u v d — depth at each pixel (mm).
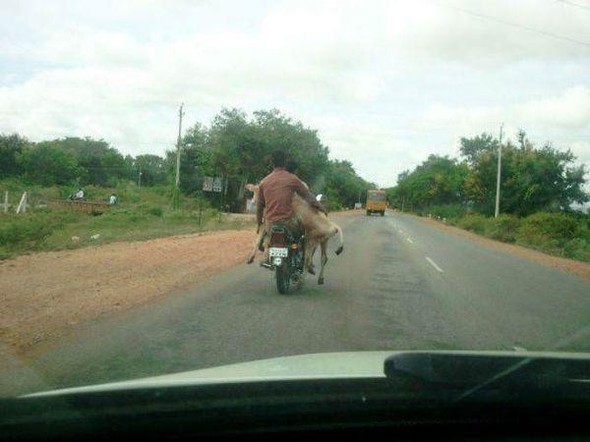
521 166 50031
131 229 25781
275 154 10719
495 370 3104
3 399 2941
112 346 6758
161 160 112750
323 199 11156
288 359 3879
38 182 70625
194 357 6387
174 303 9398
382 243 24578
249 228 29281
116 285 10789
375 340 7465
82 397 2910
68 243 18016
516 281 14375
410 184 119375
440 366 3176
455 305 10336
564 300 11500
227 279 12203
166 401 2799
